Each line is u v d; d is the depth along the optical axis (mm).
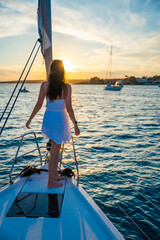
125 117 24109
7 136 13836
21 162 8898
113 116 24938
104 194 6461
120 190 6711
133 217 5391
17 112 28109
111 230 1801
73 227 1854
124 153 10406
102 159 9500
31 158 9398
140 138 13672
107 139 13344
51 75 2344
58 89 2320
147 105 40344
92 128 17203
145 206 5855
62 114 2404
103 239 1735
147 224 5113
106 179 7457
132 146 11727
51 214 2000
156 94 85750
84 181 7270
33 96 71812
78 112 28938
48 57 3531
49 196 2324
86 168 8398
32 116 2461
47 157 3709
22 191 2412
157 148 11352
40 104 2473
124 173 7977
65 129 2418
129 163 9031
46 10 3326
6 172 7836
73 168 8391
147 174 7914
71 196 2352
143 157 9836
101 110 31625
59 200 2248
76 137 13836
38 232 1770
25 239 1685
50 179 2502
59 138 2387
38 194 2357
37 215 1980
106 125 18719
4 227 1813
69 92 2414
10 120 21047
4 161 9016
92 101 50875
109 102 48062
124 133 15203
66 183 2650
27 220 1909
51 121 2371
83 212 2082
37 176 2805
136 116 25000
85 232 1798
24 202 2184
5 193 2363
